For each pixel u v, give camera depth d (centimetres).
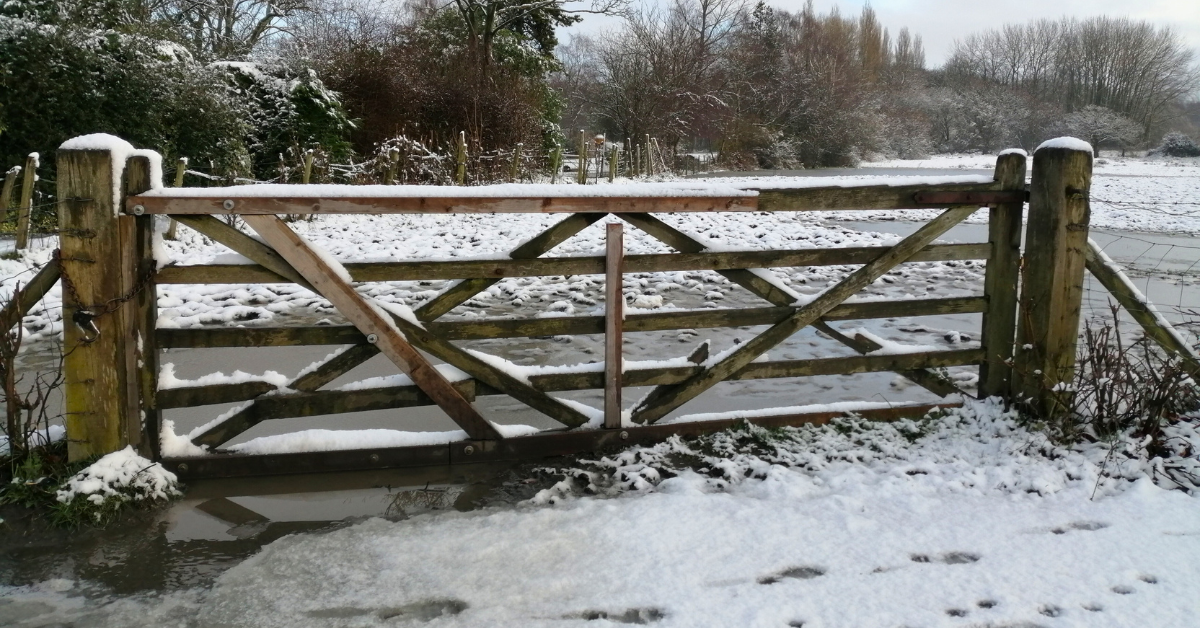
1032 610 305
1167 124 8212
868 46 6906
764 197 459
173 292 948
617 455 459
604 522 379
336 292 428
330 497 420
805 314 484
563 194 431
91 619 312
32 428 460
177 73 1482
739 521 378
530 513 390
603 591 323
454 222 1593
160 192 407
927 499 398
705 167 4028
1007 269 497
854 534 365
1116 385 475
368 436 455
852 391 597
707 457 454
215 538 376
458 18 3042
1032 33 8594
